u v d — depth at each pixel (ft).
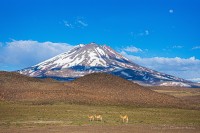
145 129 180.34
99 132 165.27
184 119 247.50
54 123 202.69
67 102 375.25
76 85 472.03
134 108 352.69
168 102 412.36
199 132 171.94
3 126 186.50
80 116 250.78
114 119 234.99
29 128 178.19
